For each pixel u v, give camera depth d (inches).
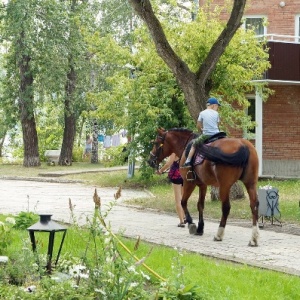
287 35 1219.9
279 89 1217.4
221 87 1002.1
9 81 1697.8
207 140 589.6
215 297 351.9
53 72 1609.3
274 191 674.2
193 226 613.9
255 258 501.0
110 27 1829.5
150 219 722.8
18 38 1565.0
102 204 880.3
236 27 802.8
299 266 470.3
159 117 1102.4
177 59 802.2
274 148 1221.1
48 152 1846.7
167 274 398.3
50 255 354.3
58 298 299.0
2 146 2191.2
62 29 1609.3
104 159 1977.1
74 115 1780.3
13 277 354.9
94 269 302.4
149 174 1132.5
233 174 565.3
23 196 1021.8
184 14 1052.5
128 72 1133.1
